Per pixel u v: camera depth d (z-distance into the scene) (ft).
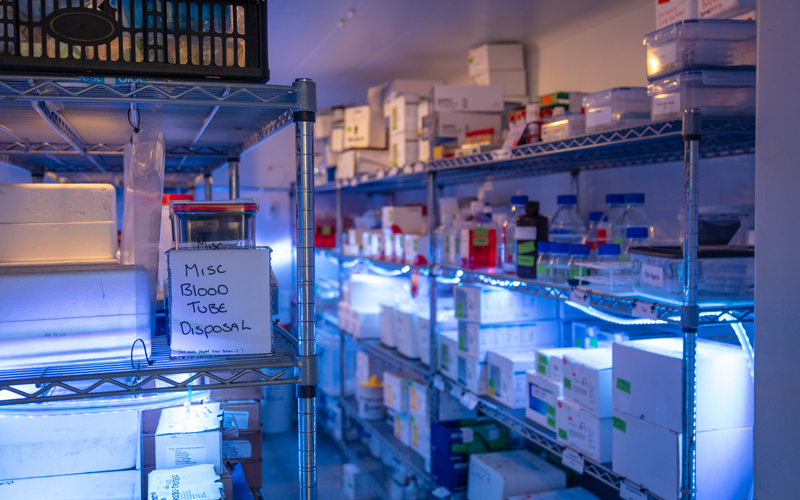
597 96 6.10
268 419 14.42
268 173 15.92
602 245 5.67
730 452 5.08
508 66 9.75
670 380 5.03
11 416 3.85
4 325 3.54
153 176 4.07
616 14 8.32
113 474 4.10
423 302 10.72
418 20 8.69
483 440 8.57
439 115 8.93
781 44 3.97
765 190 4.09
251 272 3.90
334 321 13.75
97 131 5.40
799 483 3.91
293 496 11.10
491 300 7.99
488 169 9.21
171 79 3.65
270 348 3.98
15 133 5.34
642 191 8.16
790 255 3.94
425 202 14.42
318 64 11.23
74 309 3.65
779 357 4.02
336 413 13.35
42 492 3.92
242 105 3.85
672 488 5.02
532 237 7.06
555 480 7.30
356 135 11.78
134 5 3.57
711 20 4.93
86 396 3.45
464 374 8.46
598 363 6.11
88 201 3.97
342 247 13.44
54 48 3.46
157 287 4.54
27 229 3.87
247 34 3.77
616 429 5.69
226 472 4.22
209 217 3.94
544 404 6.95
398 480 10.52
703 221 5.26
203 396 4.38
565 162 8.19
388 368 12.39
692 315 4.63
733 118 4.83
